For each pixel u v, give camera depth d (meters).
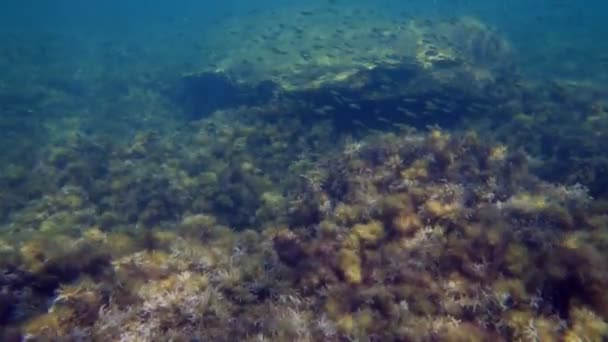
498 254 6.69
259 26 27.42
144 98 24.14
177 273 7.25
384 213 8.00
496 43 24.05
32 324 6.23
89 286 6.81
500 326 5.77
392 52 18.56
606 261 6.16
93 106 23.22
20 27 48.91
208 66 21.88
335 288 6.79
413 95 16.45
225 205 11.39
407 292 6.47
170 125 20.84
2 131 19.05
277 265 7.53
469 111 16.25
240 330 6.22
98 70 29.44
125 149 15.38
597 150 13.05
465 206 8.12
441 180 9.25
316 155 13.43
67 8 88.44
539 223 7.30
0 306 6.66
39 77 26.31
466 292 6.34
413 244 7.23
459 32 22.61
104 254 7.67
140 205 11.91
